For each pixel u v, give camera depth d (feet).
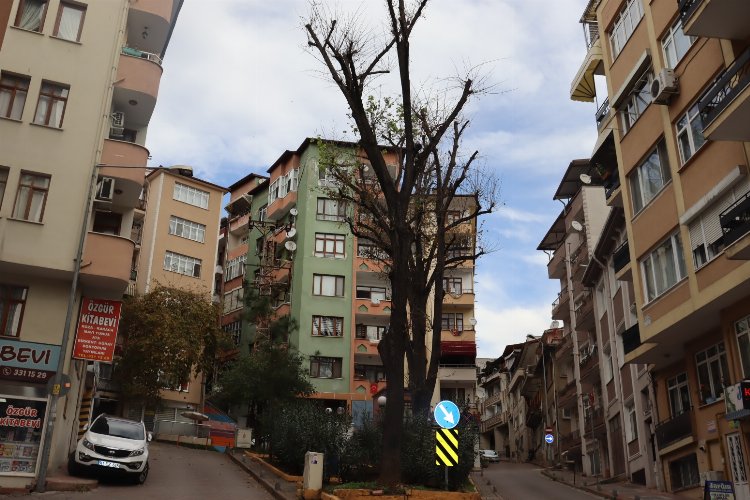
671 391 78.28
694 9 54.90
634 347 76.89
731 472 61.67
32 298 68.03
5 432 62.80
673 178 64.80
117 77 80.38
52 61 73.05
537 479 110.52
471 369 153.69
